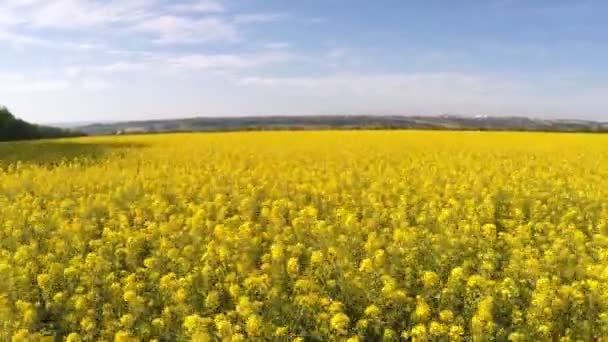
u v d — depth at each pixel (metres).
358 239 9.10
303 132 43.53
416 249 8.41
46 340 6.01
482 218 11.23
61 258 9.09
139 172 18.48
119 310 6.92
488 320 5.88
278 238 9.23
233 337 5.71
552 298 6.43
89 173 18.09
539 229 10.34
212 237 9.95
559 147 27.36
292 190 14.38
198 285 7.51
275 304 6.71
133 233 9.91
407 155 23.47
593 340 6.00
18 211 11.84
